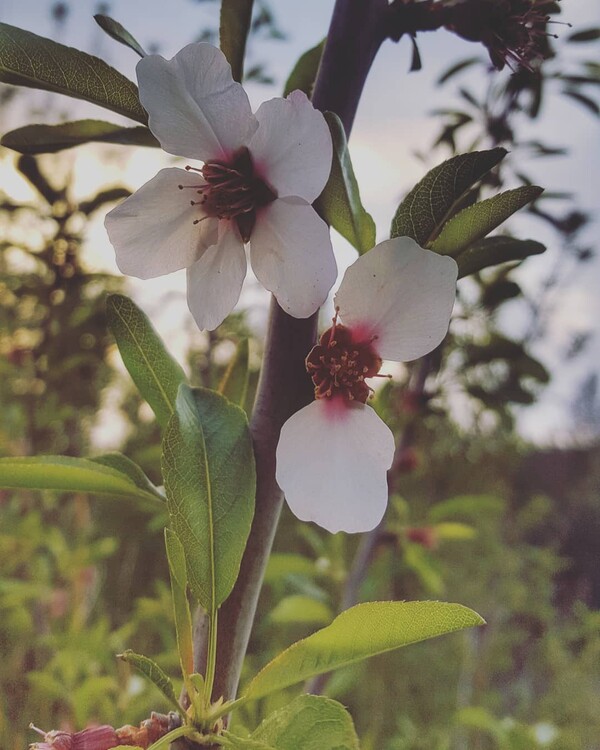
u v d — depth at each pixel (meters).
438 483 0.64
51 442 0.46
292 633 0.60
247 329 0.41
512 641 0.63
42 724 0.40
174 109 0.13
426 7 0.15
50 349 0.42
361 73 0.15
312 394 0.14
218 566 0.13
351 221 0.14
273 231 0.13
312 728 0.12
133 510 0.65
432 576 0.40
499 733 0.34
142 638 0.53
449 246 0.14
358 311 0.14
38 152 0.18
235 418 0.14
